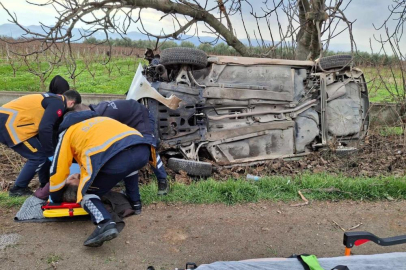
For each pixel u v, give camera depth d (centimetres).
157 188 470
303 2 793
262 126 599
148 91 521
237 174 558
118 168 344
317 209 445
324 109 640
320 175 540
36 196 429
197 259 338
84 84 1369
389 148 698
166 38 696
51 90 462
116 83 1410
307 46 879
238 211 434
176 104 528
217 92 566
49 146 423
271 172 583
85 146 338
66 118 356
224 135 579
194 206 443
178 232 383
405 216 431
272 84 605
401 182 495
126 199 434
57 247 348
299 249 360
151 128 462
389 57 849
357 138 672
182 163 526
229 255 346
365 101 687
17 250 341
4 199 443
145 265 326
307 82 648
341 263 225
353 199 472
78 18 563
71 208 386
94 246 339
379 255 235
